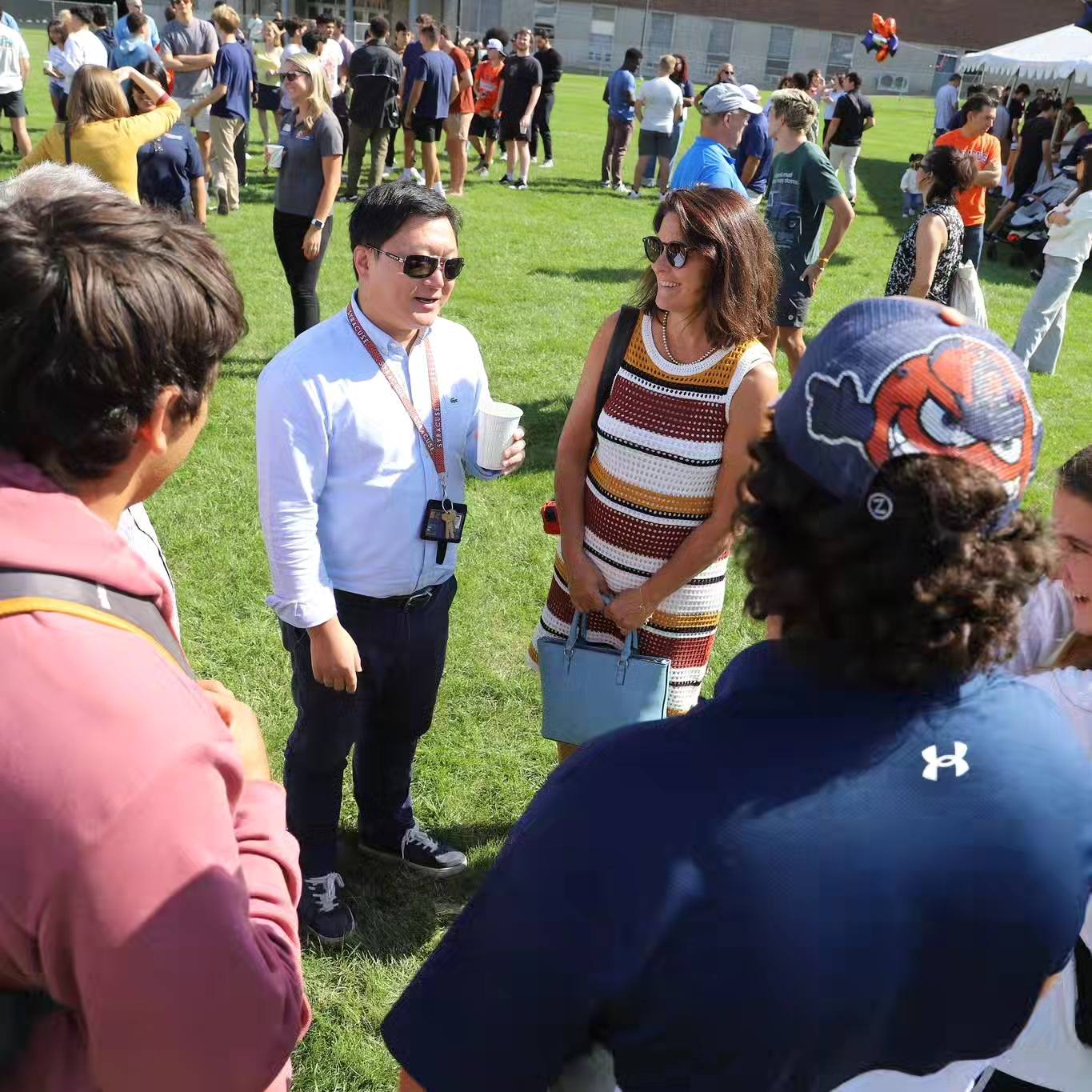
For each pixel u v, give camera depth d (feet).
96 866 2.57
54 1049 2.92
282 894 3.42
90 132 17.67
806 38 154.30
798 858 2.71
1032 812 2.86
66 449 2.96
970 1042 3.03
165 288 2.97
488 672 12.60
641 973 2.72
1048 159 39.88
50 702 2.61
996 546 2.79
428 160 37.52
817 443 2.82
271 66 42.22
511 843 3.01
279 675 12.14
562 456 8.55
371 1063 7.72
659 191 45.50
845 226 19.01
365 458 7.18
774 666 2.92
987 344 2.85
